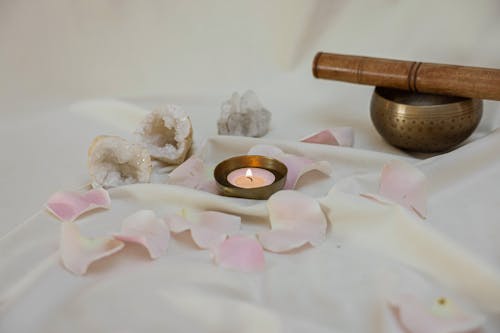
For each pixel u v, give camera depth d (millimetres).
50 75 783
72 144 669
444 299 402
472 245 472
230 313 411
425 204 509
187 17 774
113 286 436
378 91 630
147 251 469
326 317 409
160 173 597
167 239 477
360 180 529
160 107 603
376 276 440
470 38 704
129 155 559
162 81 790
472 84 562
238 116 658
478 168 549
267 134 683
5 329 405
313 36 770
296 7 753
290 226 482
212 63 789
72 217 505
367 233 481
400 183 516
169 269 449
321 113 726
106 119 729
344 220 489
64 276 445
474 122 591
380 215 476
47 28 769
